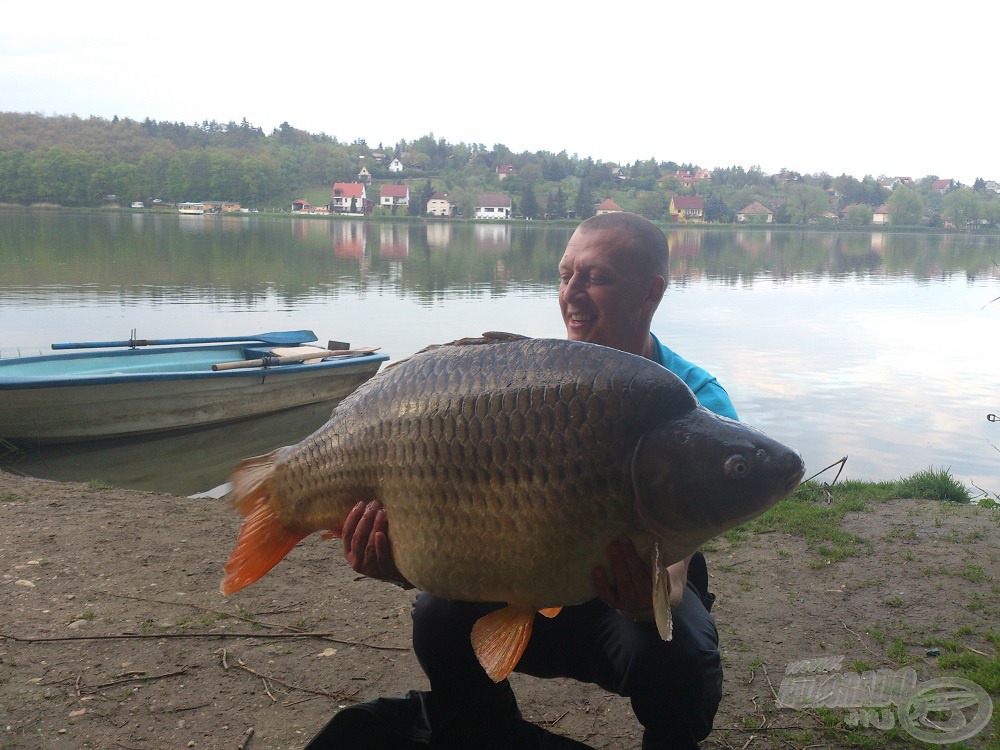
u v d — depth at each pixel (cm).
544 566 193
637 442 186
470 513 197
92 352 1217
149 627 408
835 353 1705
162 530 549
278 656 384
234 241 5369
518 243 6322
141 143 13562
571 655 255
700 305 2539
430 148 18475
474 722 272
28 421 981
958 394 1347
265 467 235
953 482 669
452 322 1977
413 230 8700
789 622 420
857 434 1108
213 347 1359
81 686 354
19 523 554
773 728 327
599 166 15662
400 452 205
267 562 235
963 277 3850
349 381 1296
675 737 235
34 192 11550
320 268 3541
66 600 436
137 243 4803
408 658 384
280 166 14662
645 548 190
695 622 234
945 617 423
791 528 556
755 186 15262
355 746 273
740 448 182
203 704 344
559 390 190
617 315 267
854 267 4472
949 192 14475
